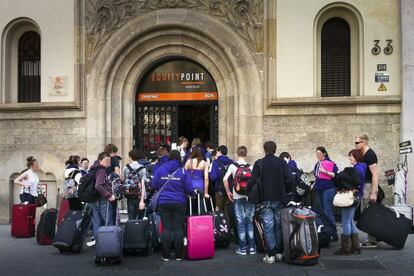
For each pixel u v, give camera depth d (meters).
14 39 14.30
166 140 13.82
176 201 8.45
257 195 8.24
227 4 12.89
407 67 11.82
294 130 12.50
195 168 9.56
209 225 8.67
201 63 13.35
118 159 10.13
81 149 13.46
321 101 12.24
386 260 8.41
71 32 13.54
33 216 11.42
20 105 13.66
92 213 9.27
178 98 13.79
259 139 12.64
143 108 13.95
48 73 13.66
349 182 8.66
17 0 13.91
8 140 13.94
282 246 8.48
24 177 11.56
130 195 9.98
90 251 9.59
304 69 12.51
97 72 13.35
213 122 13.61
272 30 12.62
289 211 8.18
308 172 12.38
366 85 12.21
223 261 8.46
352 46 12.59
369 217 9.30
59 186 13.53
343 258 8.58
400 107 11.99
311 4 12.50
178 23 13.04
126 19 13.28
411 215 10.48
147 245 8.93
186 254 8.72
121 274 7.65
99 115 13.32
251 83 12.70
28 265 8.37
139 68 13.58
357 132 12.23
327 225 9.88
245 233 9.05
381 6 12.18
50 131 13.66
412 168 11.78
